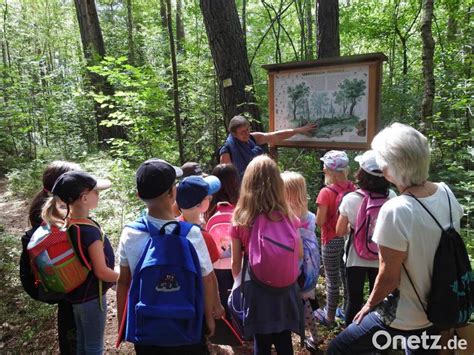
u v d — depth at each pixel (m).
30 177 8.45
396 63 11.95
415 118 6.40
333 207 2.90
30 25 15.13
